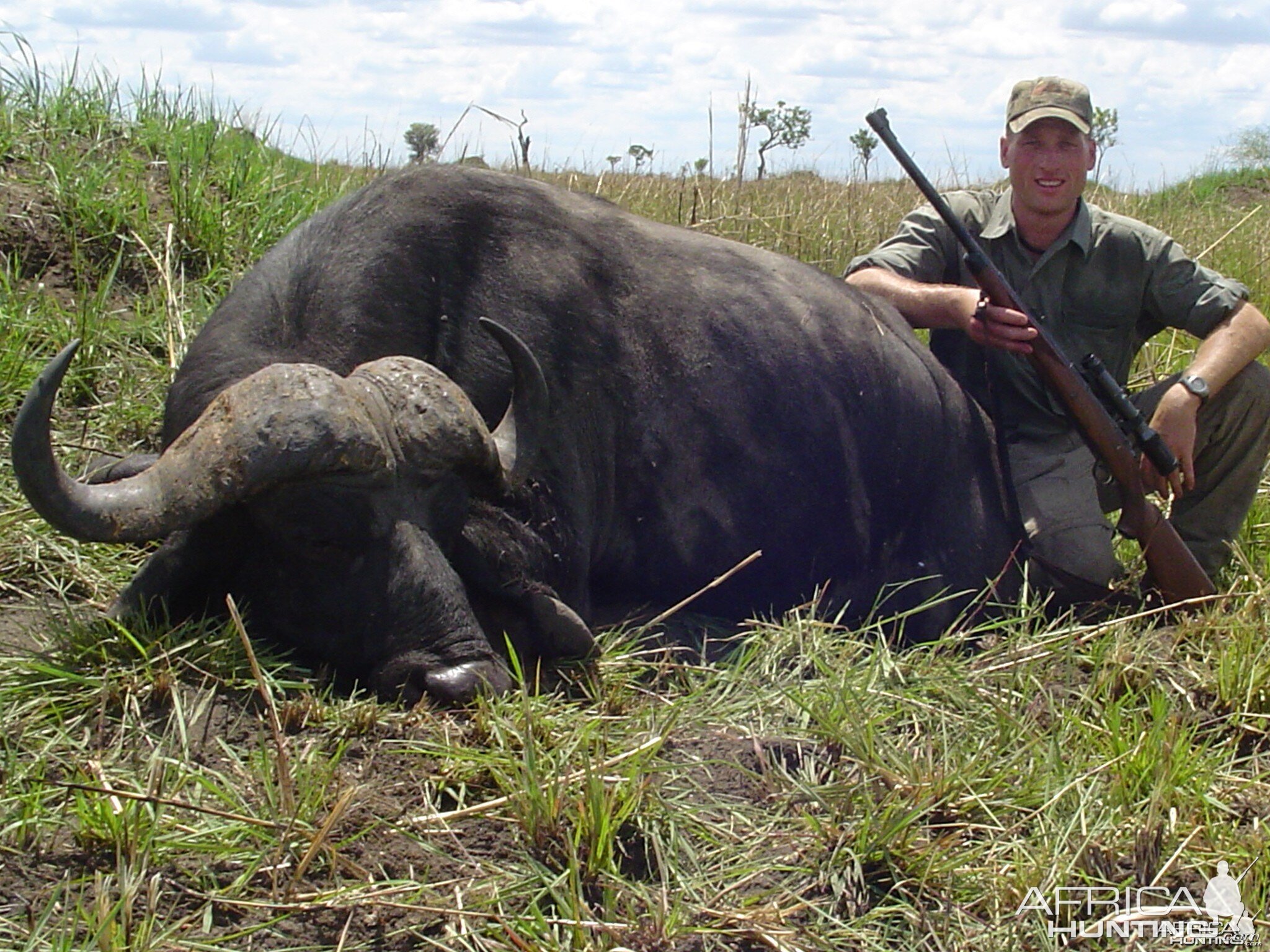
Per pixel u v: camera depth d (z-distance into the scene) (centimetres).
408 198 457
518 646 411
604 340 471
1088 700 419
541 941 289
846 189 1196
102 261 656
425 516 379
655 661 439
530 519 438
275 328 431
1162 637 486
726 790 357
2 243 634
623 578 485
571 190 506
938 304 539
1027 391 562
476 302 454
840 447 512
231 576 396
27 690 357
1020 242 563
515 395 415
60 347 580
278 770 324
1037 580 534
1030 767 377
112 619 375
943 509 539
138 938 269
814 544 509
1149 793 368
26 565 445
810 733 387
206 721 354
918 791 350
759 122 1064
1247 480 544
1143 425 506
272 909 289
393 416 374
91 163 706
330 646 378
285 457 353
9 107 740
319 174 870
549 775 338
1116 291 559
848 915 316
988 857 338
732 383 493
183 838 303
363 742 350
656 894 312
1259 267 1020
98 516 348
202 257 683
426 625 367
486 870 309
